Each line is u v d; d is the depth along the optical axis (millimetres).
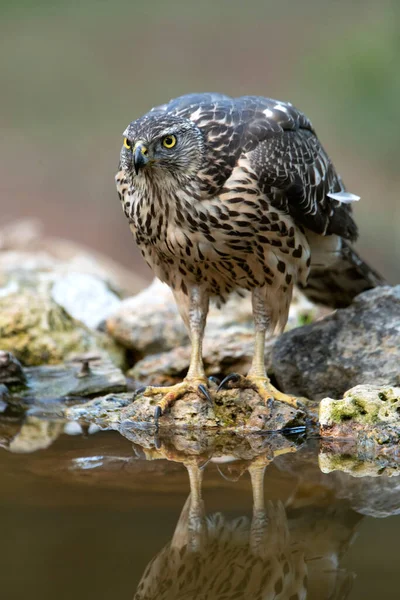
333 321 10469
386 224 25391
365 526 6543
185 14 40312
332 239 11047
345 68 28797
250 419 9344
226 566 5953
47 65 37281
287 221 9570
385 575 5711
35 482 7520
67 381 11172
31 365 11695
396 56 28188
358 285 11641
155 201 9383
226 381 9648
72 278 14000
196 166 9109
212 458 8320
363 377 9836
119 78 36500
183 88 36094
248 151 9305
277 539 6305
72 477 7660
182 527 6453
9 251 17359
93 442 8930
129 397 10398
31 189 29859
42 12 39875
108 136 32844
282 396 9492
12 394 10953
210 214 9227
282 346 10438
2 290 12789
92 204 29094
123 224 27859
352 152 28875
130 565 5781
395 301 10328
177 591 5613
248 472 7844
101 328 12945
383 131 28109
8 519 6602
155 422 9406
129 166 9453
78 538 6203
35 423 9797
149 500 7059
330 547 6156
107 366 11570
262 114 9742
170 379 11406
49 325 12031
